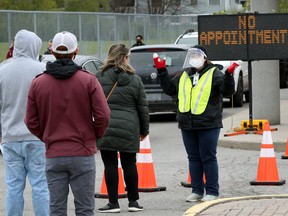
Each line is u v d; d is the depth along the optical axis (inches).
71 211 630.5
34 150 523.2
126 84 612.1
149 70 1262.3
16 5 2527.1
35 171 525.3
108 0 3339.1
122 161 626.5
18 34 529.3
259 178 739.4
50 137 472.7
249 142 991.6
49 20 1914.4
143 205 653.3
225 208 603.2
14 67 524.1
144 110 619.5
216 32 1063.6
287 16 1055.6
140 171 720.3
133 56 1279.5
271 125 1139.9
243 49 1060.5
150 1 3649.1
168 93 663.1
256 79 1141.7
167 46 1278.3
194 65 637.3
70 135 469.4
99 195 689.6
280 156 919.7
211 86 636.7
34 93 478.3
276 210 589.3
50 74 473.7
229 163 874.1
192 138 652.7
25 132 521.3
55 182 473.4
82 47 2085.4
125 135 610.2
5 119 525.7
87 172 473.7
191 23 2928.2
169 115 1470.2
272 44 1056.2
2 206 660.7
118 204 625.9
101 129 474.0
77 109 470.9
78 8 2970.0
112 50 621.6
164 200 673.6
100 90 474.6
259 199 642.8
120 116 610.2
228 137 1033.5
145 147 721.0
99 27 2192.4
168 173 816.9
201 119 636.7
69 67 471.8
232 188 722.2
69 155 467.5
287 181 754.8
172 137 1151.0
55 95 470.9
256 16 1057.5
